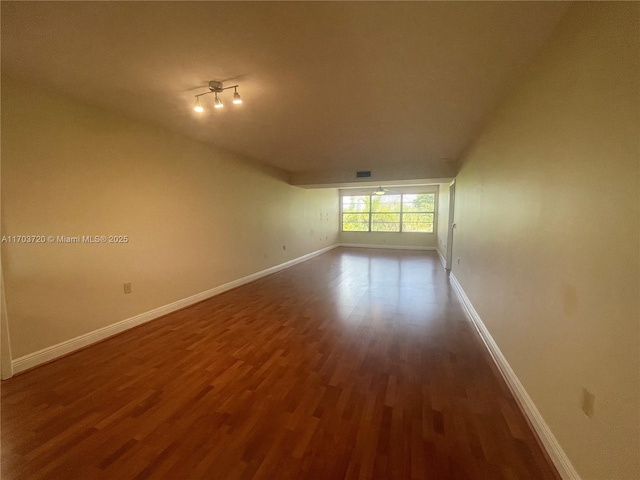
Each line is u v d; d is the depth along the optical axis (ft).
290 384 6.56
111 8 4.33
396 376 6.91
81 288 8.18
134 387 6.40
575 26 4.15
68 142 7.76
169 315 10.96
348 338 9.08
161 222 10.67
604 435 3.37
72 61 5.95
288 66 6.15
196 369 7.17
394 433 5.08
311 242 25.91
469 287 11.81
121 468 4.34
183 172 11.57
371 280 17.19
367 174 19.21
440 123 9.84
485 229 9.27
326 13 4.47
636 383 2.91
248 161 16.01
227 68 6.23
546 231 4.92
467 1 4.20
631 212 3.00
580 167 3.96
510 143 6.93
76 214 8.01
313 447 4.76
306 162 17.49
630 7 3.03
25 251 6.98
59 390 6.26
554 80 4.77
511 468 4.36
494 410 5.69
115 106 8.43
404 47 5.43
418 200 32.07
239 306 12.15
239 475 4.23
